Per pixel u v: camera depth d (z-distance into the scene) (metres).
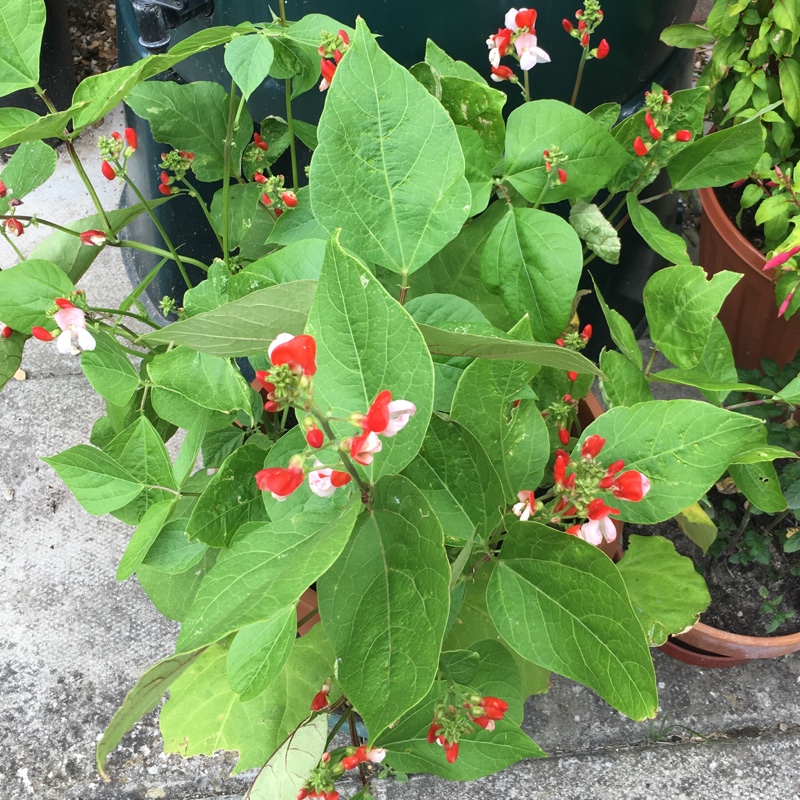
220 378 0.46
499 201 0.53
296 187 0.59
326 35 0.47
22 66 0.45
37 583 0.79
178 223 0.81
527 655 0.39
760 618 0.67
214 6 0.63
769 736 0.69
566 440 0.48
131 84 0.43
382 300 0.32
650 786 0.67
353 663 0.33
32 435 0.88
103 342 0.49
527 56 0.53
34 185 0.53
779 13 0.65
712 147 0.55
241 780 0.68
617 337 0.51
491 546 0.46
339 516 0.34
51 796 0.68
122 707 0.34
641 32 0.67
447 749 0.42
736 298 0.77
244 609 0.30
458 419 0.41
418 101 0.40
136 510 0.48
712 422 0.40
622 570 0.54
